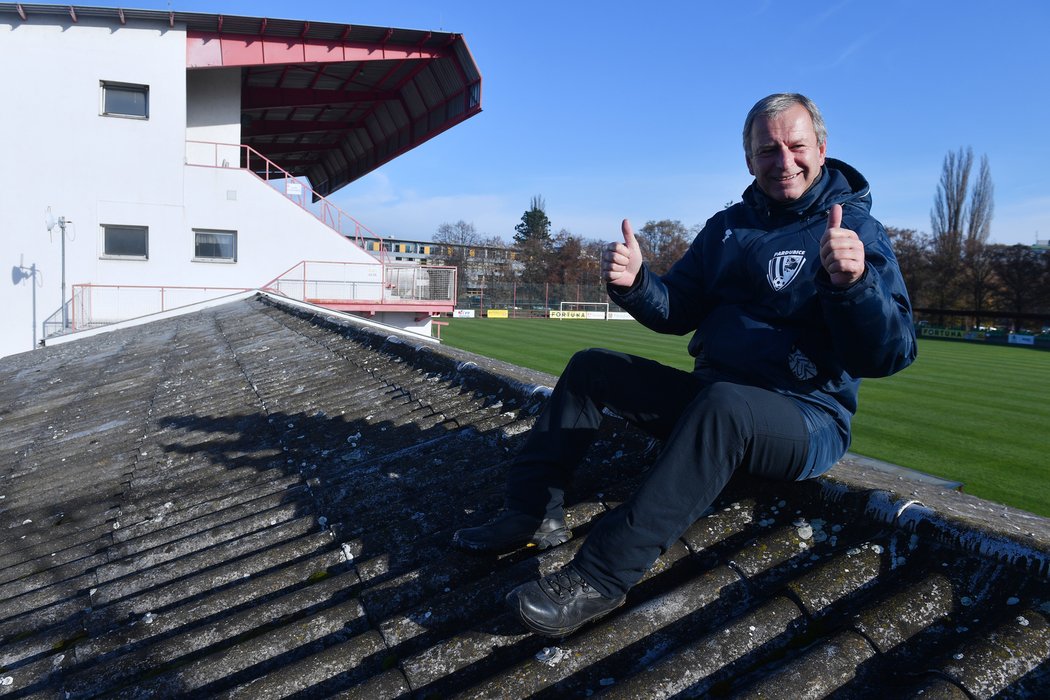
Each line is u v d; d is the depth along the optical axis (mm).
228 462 4684
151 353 10609
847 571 2082
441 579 2482
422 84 26359
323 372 7008
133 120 20969
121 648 2564
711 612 2068
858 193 2449
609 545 1966
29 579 3521
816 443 2197
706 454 1995
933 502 2602
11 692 2457
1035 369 26000
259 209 22469
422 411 4824
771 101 2410
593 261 74438
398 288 24078
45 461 5738
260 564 3002
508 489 2574
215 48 21188
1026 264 47062
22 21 19938
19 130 20188
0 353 20328
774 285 2406
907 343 2100
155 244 21484
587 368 2529
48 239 20562
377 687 1947
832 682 1676
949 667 1616
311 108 30078
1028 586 1873
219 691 2164
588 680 1858
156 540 3646
